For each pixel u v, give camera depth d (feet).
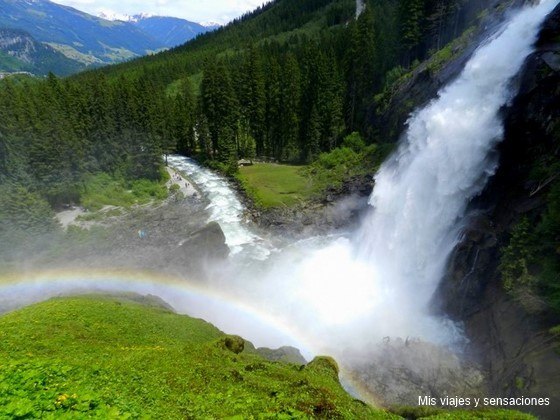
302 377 64.39
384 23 297.12
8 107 239.50
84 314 87.51
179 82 533.55
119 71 624.18
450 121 144.66
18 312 90.02
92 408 41.24
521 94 119.55
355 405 56.85
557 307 84.02
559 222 91.20
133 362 59.93
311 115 255.91
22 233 180.55
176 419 43.42
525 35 127.24
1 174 199.72
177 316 104.17
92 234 196.34
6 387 44.80
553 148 105.70
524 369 82.12
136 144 261.24
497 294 104.47
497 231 113.91
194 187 253.65
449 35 219.41
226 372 59.57
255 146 301.84
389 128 211.82
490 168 125.49
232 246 187.52
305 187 223.51
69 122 252.01
